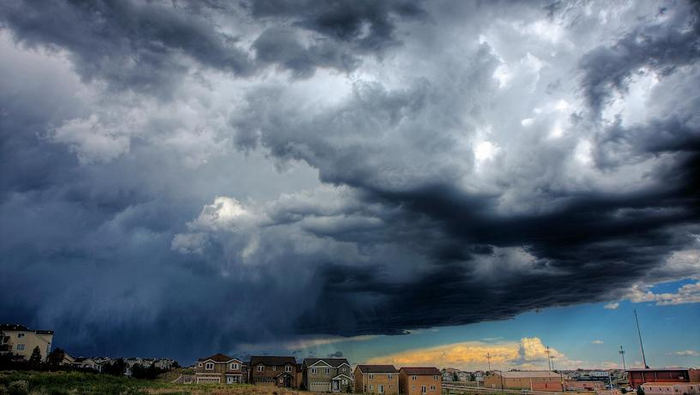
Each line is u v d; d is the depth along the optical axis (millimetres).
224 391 71562
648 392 93500
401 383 105312
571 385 130250
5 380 56500
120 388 62812
